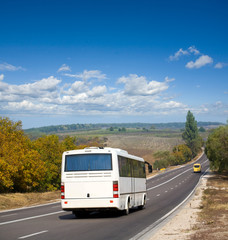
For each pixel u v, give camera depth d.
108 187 16.50
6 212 22.09
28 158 39.06
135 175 20.77
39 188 45.47
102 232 12.03
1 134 38.06
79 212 17.86
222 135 61.47
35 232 12.17
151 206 24.86
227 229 11.14
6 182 33.66
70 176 16.75
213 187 45.00
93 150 16.88
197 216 16.34
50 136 47.75
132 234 11.53
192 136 180.50
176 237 10.34
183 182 62.69
